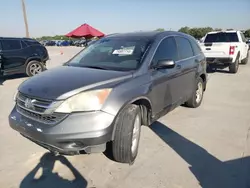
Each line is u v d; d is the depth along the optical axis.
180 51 4.56
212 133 4.09
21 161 3.22
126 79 3.08
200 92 5.60
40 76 3.31
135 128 3.14
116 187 2.68
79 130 2.56
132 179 2.81
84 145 2.62
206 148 3.55
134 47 3.79
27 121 2.85
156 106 3.63
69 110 2.61
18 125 2.95
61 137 2.57
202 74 5.54
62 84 2.83
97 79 2.93
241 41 11.12
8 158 3.29
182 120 4.71
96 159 3.24
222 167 3.04
